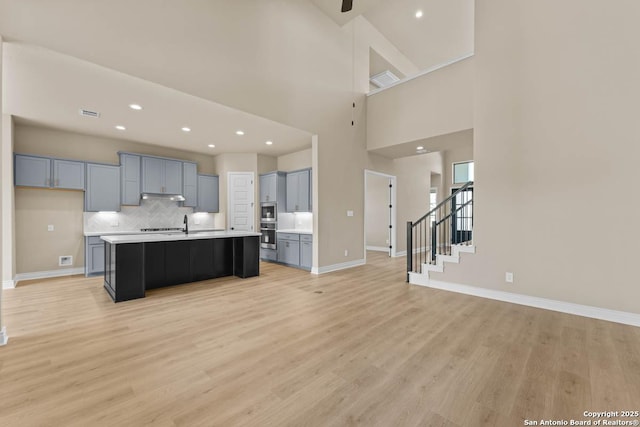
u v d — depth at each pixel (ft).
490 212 12.32
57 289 13.32
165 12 10.82
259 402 5.48
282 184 21.09
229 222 21.94
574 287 10.48
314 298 12.23
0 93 7.86
